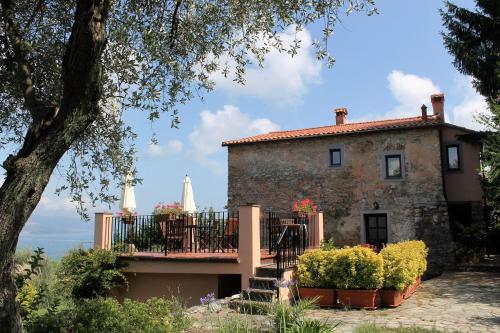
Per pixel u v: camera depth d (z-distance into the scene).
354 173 17.64
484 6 16.12
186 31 6.00
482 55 15.88
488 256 17.34
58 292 10.62
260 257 10.35
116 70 5.55
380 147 17.33
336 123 21.11
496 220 16.22
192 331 6.54
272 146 19.31
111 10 5.44
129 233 11.97
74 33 3.90
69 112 3.88
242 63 6.29
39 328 5.30
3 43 4.98
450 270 15.56
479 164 16.80
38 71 5.49
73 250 11.70
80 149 5.75
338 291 9.34
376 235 17.22
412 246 11.52
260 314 7.76
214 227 11.77
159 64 5.56
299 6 5.59
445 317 8.08
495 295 10.47
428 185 16.39
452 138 17.28
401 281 9.20
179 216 11.85
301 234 11.98
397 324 7.49
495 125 14.38
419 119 18.19
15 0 5.18
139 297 11.39
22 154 3.88
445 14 16.70
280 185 18.92
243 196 19.58
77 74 3.87
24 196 3.73
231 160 20.09
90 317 5.41
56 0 5.59
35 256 6.10
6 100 5.66
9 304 3.87
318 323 5.68
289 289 9.45
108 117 5.73
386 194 17.02
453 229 17.20
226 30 6.09
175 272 10.73
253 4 5.79
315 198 18.20
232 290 11.12
